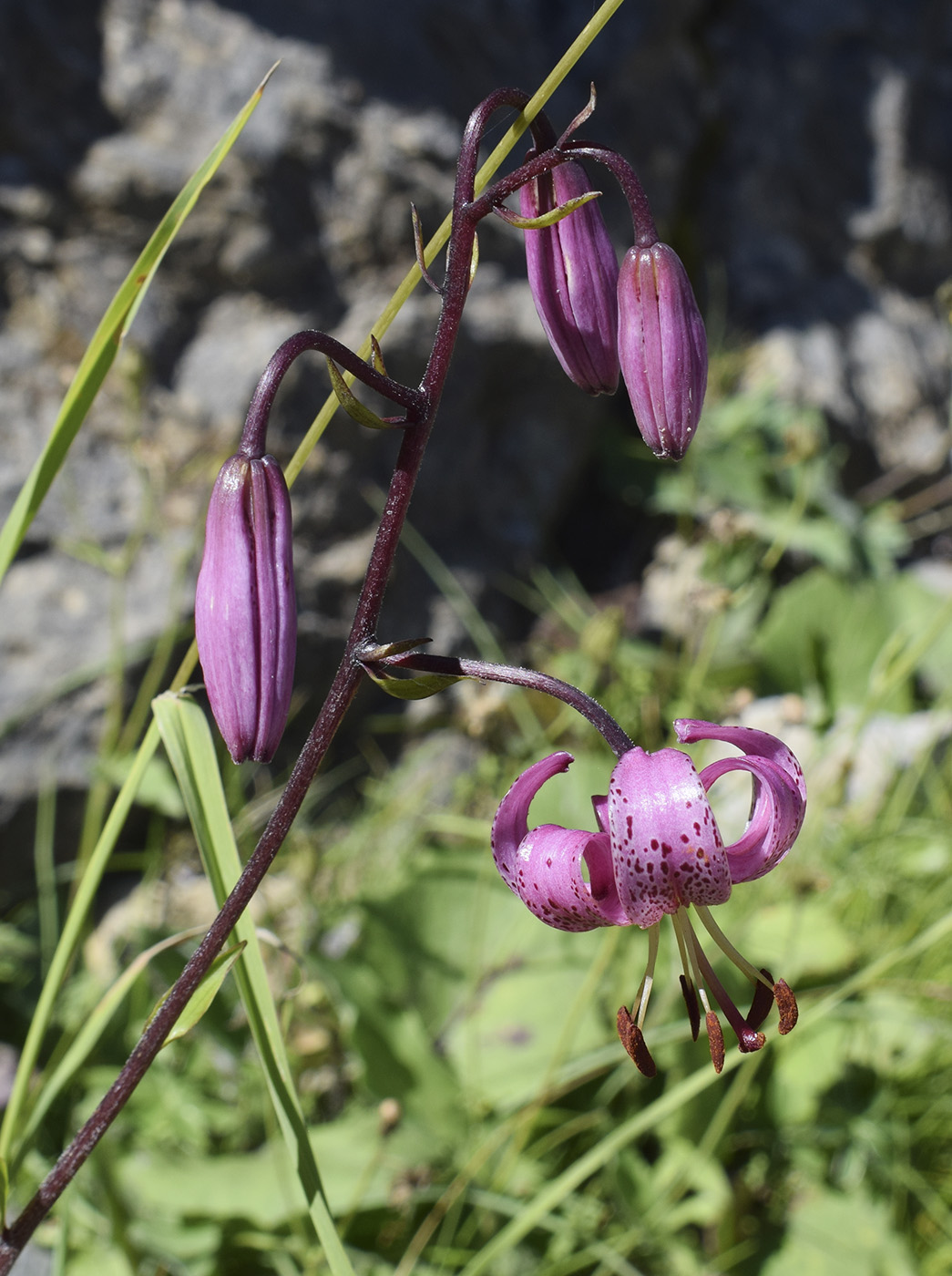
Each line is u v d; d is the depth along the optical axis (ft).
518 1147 1.40
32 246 2.17
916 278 3.66
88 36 2.22
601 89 2.93
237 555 0.97
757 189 3.39
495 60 2.69
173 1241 1.38
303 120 2.34
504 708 1.65
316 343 0.97
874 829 1.92
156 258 1.08
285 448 2.30
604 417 3.06
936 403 3.47
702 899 0.96
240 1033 1.55
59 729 2.06
